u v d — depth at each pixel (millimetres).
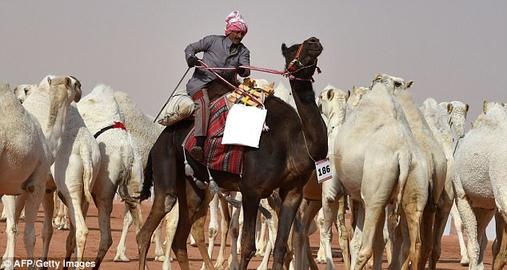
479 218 15430
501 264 14578
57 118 14109
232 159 12461
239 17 13180
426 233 13820
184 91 13328
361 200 13664
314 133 12172
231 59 13133
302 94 12273
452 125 18141
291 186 12406
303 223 14914
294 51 12453
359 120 13477
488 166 14281
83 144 14375
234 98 12734
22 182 13094
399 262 13773
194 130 12812
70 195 14258
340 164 13617
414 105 14227
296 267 14719
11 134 12625
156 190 13422
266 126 12328
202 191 13602
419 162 12969
